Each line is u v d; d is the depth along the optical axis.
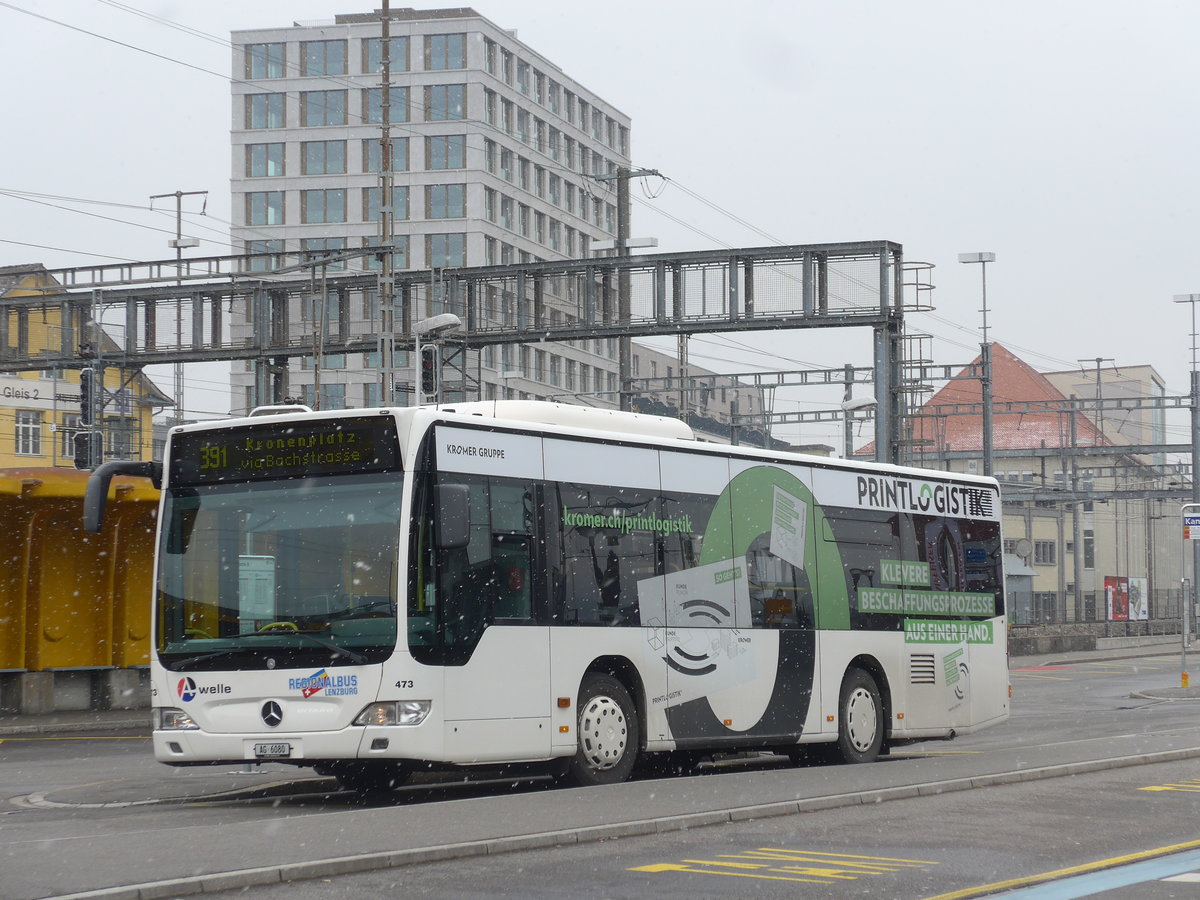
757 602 17.44
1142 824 11.91
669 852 10.40
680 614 16.36
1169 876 9.41
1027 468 104.62
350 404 94.56
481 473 14.34
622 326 42.97
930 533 20.42
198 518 14.35
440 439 13.99
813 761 18.94
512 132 101.69
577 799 12.98
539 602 14.71
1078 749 18.30
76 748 23.12
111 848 9.96
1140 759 17.06
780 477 18.03
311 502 13.99
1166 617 91.06
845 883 9.09
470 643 13.91
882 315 40.66
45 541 28.45
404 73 97.56
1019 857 10.18
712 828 11.66
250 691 13.77
